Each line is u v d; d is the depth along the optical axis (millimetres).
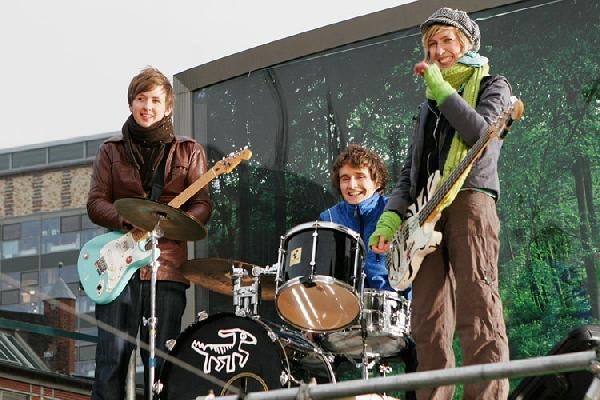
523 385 5910
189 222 7590
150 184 8094
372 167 7891
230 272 7887
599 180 8516
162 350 7789
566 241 8508
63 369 10055
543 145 8727
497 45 9039
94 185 8117
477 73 6277
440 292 6082
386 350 7520
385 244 6312
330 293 6918
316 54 9609
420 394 5930
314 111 9539
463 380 4469
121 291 7797
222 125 9836
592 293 8336
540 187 8672
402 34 9328
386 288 7578
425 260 6133
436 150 6270
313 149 9469
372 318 7133
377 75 9367
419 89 9195
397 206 6406
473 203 5965
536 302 8477
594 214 8477
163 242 7977
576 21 8828
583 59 8758
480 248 5918
